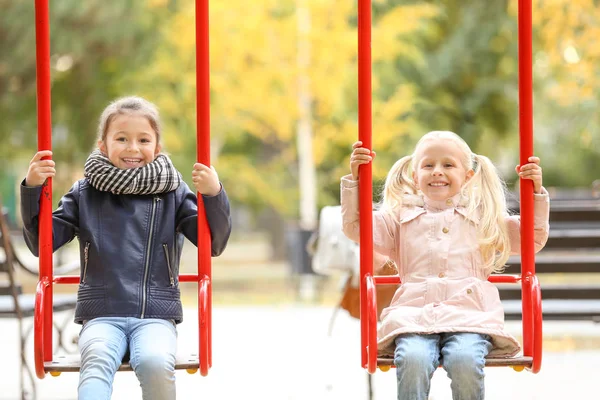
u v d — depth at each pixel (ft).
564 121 140.87
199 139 22.08
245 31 80.79
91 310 22.35
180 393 35.42
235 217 196.65
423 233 23.36
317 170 110.11
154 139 23.76
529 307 22.09
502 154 128.77
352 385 37.27
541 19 79.20
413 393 20.86
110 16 85.15
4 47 87.66
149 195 23.36
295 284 79.66
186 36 85.15
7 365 44.47
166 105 89.51
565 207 36.55
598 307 35.19
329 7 83.46
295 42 82.84
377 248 23.65
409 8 84.74
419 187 23.84
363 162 21.86
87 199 23.27
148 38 87.92
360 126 21.98
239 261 131.13
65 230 23.11
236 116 91.71
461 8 99.96
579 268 36.01
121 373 43.98
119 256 22.65
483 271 23.38
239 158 106.63
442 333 21.93
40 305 21.22
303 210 88.53
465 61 98.53
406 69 96.63
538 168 22.35
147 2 86.12
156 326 21.98
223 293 81.10
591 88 83.92
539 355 21.18
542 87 112.78
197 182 21.91
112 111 23.75
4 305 30.71
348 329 55.62
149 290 22.50
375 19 87.56
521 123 22.52
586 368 41.98
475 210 23.56
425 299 22.62
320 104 87.71
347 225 22.43
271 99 84.99
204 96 22.04
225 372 40.24
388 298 29.73
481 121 103.71
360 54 21.91
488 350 21.76
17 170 152.97
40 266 22.03
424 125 98.99
